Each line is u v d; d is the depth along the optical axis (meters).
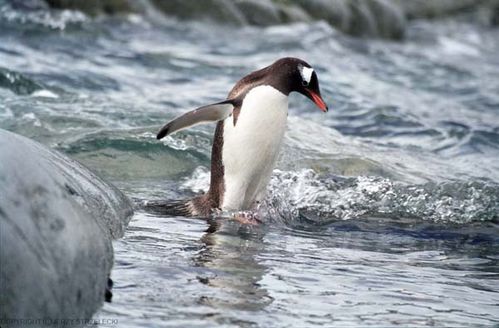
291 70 32.53
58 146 37.19
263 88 32.31
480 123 52.50
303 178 36.22
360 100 55.88
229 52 68.38
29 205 18.50
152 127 40.03
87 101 45.66
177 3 79.38
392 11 92.44
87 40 65.56
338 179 36.81
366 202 34.56
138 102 47.78
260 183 33.06
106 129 39.41
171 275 22.48
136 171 36.34
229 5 81.12
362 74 66.69
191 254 25.05
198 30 76.31
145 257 23.97
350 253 27.70
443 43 95.62
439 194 35.44
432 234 31.52
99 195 25.64
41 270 17.62
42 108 42.59
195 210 31.70
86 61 58.44
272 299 21.41
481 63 82.19
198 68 59.81
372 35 89.50
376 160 40.16
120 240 25.56
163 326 18.86
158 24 76.44
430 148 46.59
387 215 33.59
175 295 20.95
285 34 79.38
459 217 33.75
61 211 19.47
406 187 35.84
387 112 52.44
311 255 26.75
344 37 83.50
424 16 107.38
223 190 32.50
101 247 21.08
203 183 35.88
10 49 59.22
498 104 60.81
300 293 22.19
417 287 23.97
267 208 32.97
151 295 20.78
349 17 88.69
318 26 84.44
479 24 109.50
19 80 46.38
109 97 47.94
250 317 19.91
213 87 55.06
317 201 34.31
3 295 16.53
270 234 29.45
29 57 57.34
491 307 22.52
